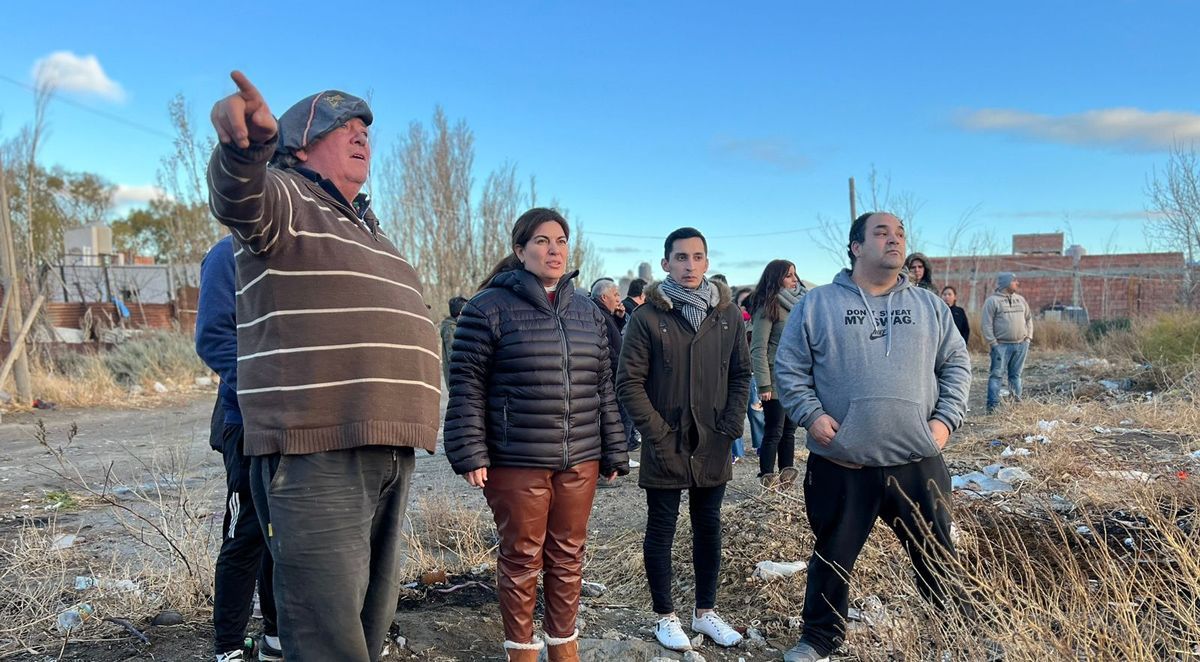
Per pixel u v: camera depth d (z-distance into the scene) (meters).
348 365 2.19
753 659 3.42
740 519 4.86
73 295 20.98
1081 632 2.71
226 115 1.76
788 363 3.30
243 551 3.00
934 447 3.10
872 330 3.15
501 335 2.99
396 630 3.49
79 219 35.50
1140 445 6.89
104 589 3.81
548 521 3.09
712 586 3.61
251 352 2.18
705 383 3.49
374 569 2.46
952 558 3.00
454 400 3.01
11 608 3.69
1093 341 17.34
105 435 9.80
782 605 3.88
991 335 9.92
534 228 3.07
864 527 3.20
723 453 3.55
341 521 2.21
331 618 2.20
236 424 2.89
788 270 5.79
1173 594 2.96
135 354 14.88
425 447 2.37
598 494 6.20
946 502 3.14
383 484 2.35
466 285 25.52
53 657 3.23
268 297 2.14
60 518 5.55
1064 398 10.31
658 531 3.53
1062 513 4.52
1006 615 2.88
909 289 3.26
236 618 3.08
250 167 1.85
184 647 3.33
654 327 3.47
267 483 2.21
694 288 3.56
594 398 3.13
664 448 3.44
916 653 3.05
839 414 3.14
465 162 25.84
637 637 3.60
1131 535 4.03
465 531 4.80
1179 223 16.36
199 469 7.48
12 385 12.52
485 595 3.98
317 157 2.36
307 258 2.15
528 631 3.07
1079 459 5.77
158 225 46.31
